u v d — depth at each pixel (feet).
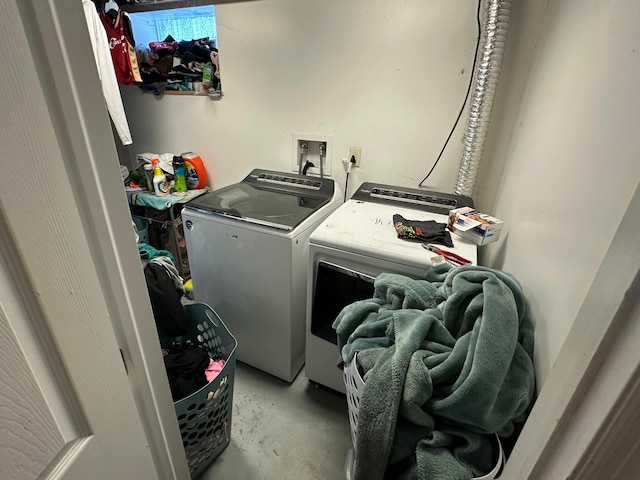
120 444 1.61
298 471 4.21
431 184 5.74
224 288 5.23
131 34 6.51
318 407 5.06
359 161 6.08
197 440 3.77
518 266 3.27
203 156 7.64
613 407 1.11
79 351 1.28
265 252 4.57
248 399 5.17
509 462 1.79
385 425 2.31
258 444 4.52
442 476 2.01
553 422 1.38
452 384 2.31
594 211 1.90
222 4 6.01
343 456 4.39
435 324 2.61
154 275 4.58
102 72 6.03
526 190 3.49
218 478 4.12
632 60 1.77
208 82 6.77
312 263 4.25
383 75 5.37
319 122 6.14
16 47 0.96
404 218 4.50
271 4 5.65
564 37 3.15
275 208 5.03
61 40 1.15
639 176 1.47
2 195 0.94
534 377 2.38
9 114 0.94
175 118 7.55
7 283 0.99
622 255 1.13
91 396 1.36
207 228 4.92
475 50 4.73
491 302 2.46
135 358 1.79
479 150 4.81
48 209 1.11
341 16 5.27
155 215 7.79
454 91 5.05
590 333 1.24
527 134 3.92
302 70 5.89
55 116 1.15
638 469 1.14
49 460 1.18
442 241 3.93
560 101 2.94
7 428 1.00
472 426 2.23
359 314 3.21
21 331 1.03
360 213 4.76
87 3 5.62
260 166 7.07
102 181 1.42
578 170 2.25
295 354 5.32
